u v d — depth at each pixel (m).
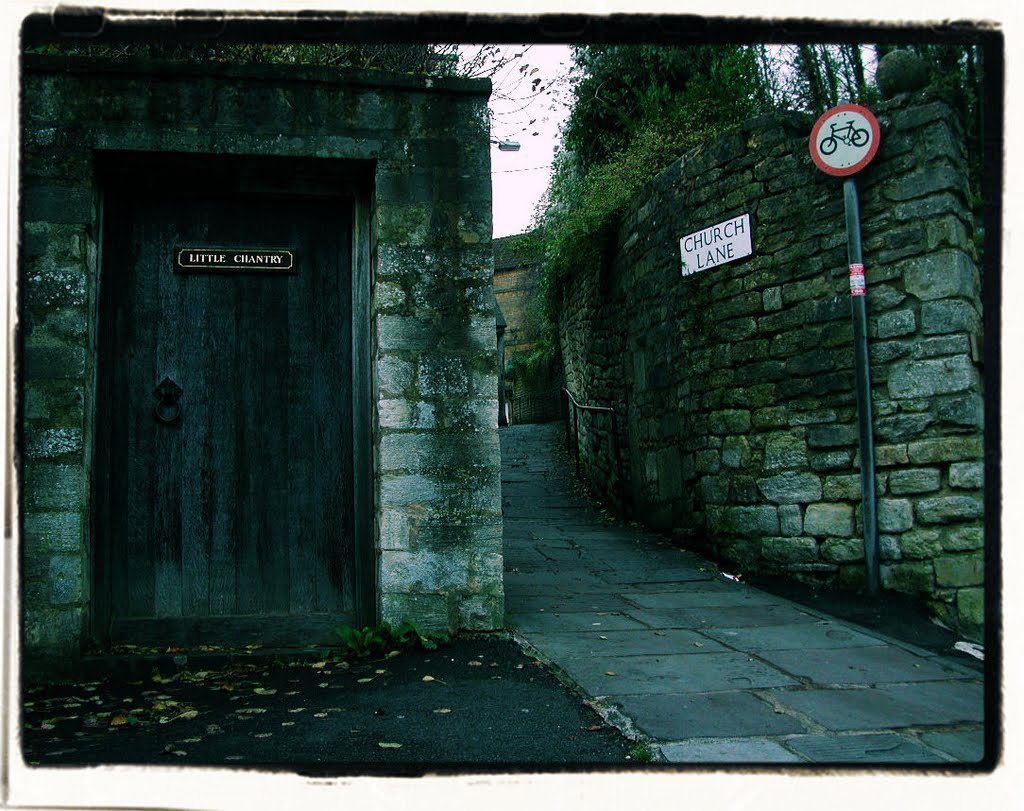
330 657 4.55
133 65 4.60
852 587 5.82
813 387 6.19
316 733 3.34
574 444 11.92
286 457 4.89
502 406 20.38
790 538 6.24
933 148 5.61
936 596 5.36
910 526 5.54
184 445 4.77
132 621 4.59
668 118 9.72
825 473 6.07
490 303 4.92
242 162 4.79
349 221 5.13
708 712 3.55
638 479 8.85
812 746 3.16
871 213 5.91
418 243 4.88
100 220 4.75
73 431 4.37
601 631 4.96
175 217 4.90
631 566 6.90
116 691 4.04
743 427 6.69
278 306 4.97
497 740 3.24
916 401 5.58
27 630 4.23
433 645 4.55
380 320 4.79
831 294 6.12
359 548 4.89
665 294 7.91
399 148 4.91
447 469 4.78
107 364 4.69
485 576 4.76
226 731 3.38
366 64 6.36
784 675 4.12
